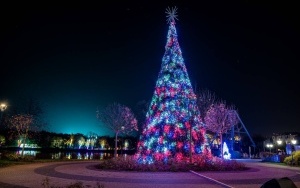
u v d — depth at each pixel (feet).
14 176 52.21
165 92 71.00
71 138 367.04
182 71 73.46
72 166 76.84
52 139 328.29
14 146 252.01
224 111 136.98
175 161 64.28
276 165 96.99
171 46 75.61
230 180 47.55
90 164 85.92
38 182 43.86
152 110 71.72
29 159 98.89
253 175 56.70
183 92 71.20
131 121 149.48
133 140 227.40
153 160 66.13
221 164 66.49
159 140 67.67
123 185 41.29
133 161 67.05
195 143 69.46
